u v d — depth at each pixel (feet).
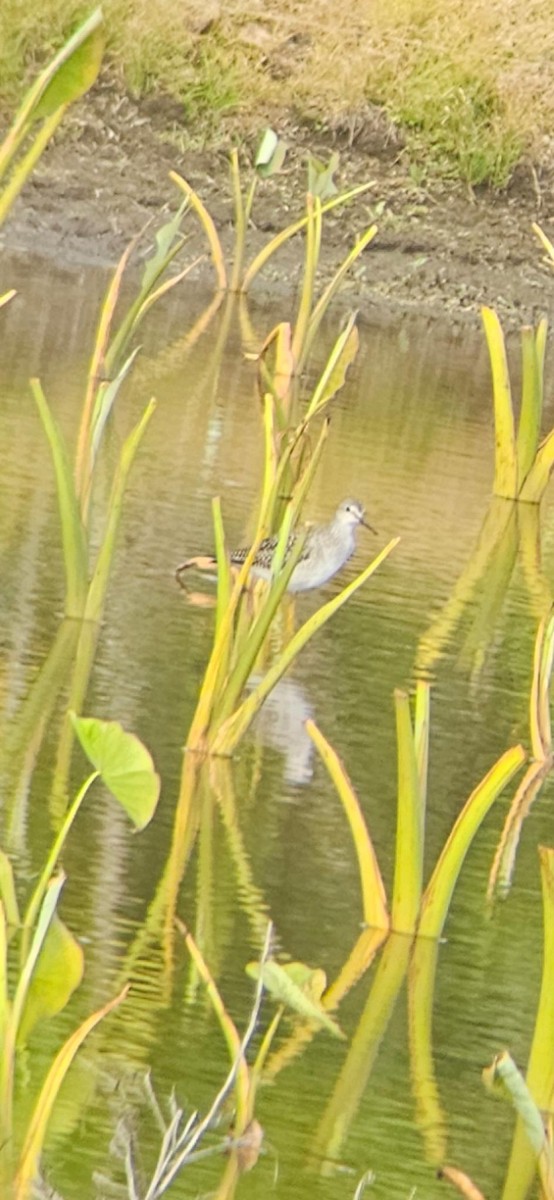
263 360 40.91
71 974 14.01
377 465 37.86
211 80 59.36
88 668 24.52
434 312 52.90
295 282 53.11
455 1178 13.16
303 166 58.95
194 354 44.65
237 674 22.25
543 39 63.72
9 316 44.68
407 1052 16.46
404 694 18.16
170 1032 16.03
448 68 61.67
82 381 39.88
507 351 50.96
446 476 38.24
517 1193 14.49
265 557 28.17
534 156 61.05
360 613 29.17
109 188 54.85
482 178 59.77
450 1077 16.12
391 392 44.73
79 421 36.60
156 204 55.06
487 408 45.06
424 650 27.78
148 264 39.24
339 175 59.00
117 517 26.14
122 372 26.17
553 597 31.73
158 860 19.38
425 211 58.39
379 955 18.15
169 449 36.42
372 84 61.41
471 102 61.31
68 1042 13.23
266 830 20.49
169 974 17.02
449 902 18.98
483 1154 14.99
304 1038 16.43
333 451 38.40
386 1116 15.37
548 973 15.62
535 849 21.24
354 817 18.63
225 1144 13.92
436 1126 15.31
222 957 17.48
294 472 33.88
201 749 22.27
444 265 55.77
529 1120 12.16
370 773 22.56
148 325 46.73
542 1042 15.70
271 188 57.47
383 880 19.61
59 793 20.59
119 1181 13.70
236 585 22.13
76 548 25.94
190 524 31.63
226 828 20.39
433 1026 16.97
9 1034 13.30
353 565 31.73
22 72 57.47
